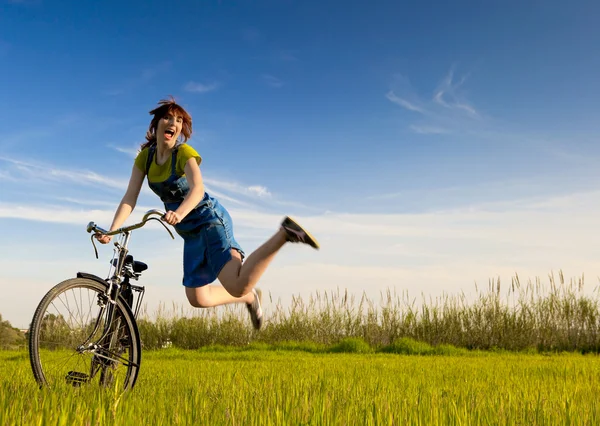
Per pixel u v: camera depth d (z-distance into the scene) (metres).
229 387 4.56
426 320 16.97
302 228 3.67
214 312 17.83
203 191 4.15
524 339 16.14
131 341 3.98
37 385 3.56
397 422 2.95
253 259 4.00
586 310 15.93
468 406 3.57
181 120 4.30
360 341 14.90
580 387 5.27
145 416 2.88
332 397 3.76
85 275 3.77
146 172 4.38
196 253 4.43
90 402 3.12
